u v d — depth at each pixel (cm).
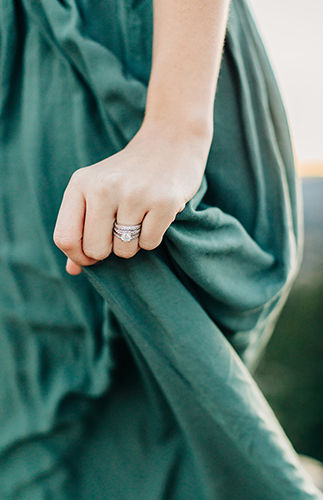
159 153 41
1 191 49
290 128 54
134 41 48
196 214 43
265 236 53
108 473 50
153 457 50
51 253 49
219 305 48
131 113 47
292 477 44
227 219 47
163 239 43
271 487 45
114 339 48
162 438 50
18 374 50
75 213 40
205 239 44
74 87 48
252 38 51
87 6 48
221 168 50
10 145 50
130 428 50
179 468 49
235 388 44
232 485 47
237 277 49
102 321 50
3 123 49
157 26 43
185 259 43
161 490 49
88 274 43
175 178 40
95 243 40
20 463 50
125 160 41
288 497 44
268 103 52
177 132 42
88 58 46
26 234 49
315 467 86
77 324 49
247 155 50
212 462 47
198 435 47
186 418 47
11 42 49
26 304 49
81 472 50
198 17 42
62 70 48
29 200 49
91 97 48
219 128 50
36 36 48
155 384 49
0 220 49
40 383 50
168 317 44
